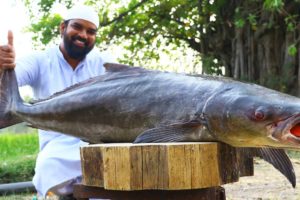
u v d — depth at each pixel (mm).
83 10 5195
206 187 3520
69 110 4262
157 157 3385
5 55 4484
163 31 18094
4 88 4551
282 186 7059
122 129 4051
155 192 3645
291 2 14023
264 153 3773
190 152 3398
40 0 16656
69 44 5199
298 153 10344
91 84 4262
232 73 15711
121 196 3686
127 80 4094
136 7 17156
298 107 3371
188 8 17375
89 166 3557
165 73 4012
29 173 8500
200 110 3645
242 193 6656
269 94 3545
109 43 17375
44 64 5262
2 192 7086
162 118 3826
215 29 16484
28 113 4438
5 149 12523
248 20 14352
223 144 3654
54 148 4898
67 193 4828
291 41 14156
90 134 4242
